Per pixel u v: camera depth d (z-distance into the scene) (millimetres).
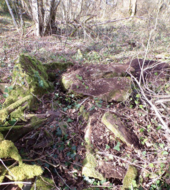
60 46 7383
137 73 4496
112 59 6117
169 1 9633
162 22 8664
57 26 10328
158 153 2740
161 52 6195
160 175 2441
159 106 3494
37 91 3592
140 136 2998
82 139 3006
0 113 2395
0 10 12516
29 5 8844
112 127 2932
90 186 2447
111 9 12906
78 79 4066
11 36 8438
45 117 2951
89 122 3191
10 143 2006
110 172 2535
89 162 2607
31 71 3680
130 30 9898
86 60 6016
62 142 2896
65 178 2506
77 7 9492
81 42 8250
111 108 3537
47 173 2467
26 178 1874
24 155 2486
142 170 2549
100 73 4270
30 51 6660
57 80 4414
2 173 1865
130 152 2783
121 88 3828
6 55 6059
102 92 3764
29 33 9375
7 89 3355
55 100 3803
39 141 2732
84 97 3787
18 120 2516
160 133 3027
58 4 8930
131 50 7176
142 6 12523
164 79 4238
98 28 10406
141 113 3387
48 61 5691
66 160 2701
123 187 2342
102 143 2885
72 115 3455
